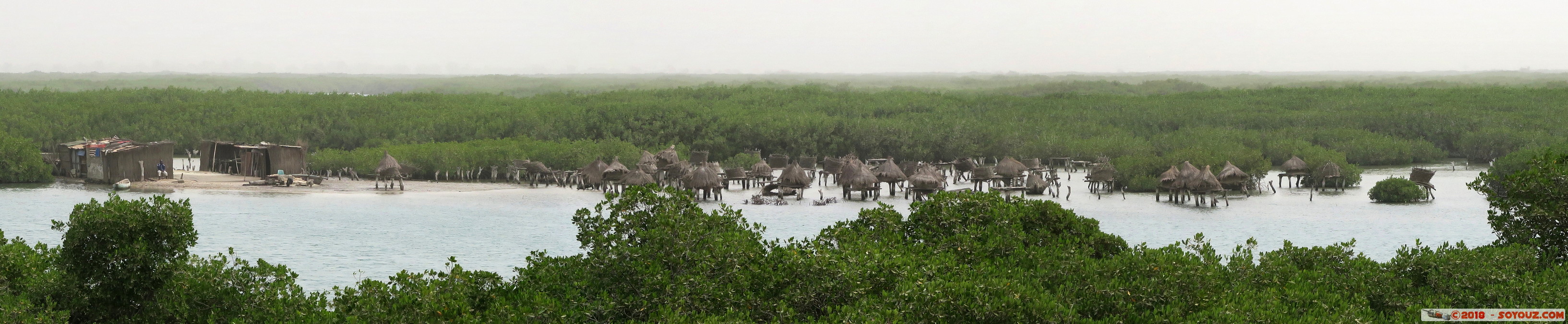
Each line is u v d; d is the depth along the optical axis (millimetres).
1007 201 31672
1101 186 74062
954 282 20922
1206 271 22391
